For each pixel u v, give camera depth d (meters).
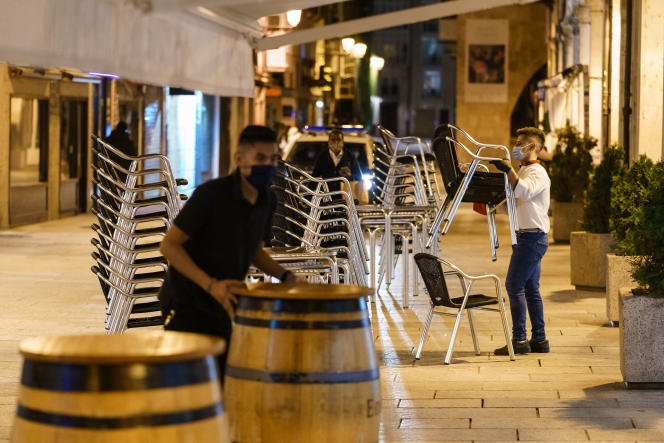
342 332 8.00
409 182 22.70
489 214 14.64
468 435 10.28
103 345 5.89
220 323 8.36
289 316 7.98
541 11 58.59
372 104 111.62
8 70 31.58
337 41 97.44
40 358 5.55
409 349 14.57
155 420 5.53
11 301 18.42
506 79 58.44
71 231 31.62
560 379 12.71
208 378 5.81
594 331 15.90
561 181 29.14
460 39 58.56
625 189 16.09
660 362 12.12
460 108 58.84
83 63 8.54
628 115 22.92
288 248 13.85
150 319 12.27
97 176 12.57
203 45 11.32
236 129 56.00
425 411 11.20
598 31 35.59
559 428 10.52
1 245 27.39
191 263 7.94
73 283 20.70
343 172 21.22
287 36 17.77
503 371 13.17
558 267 23.62
